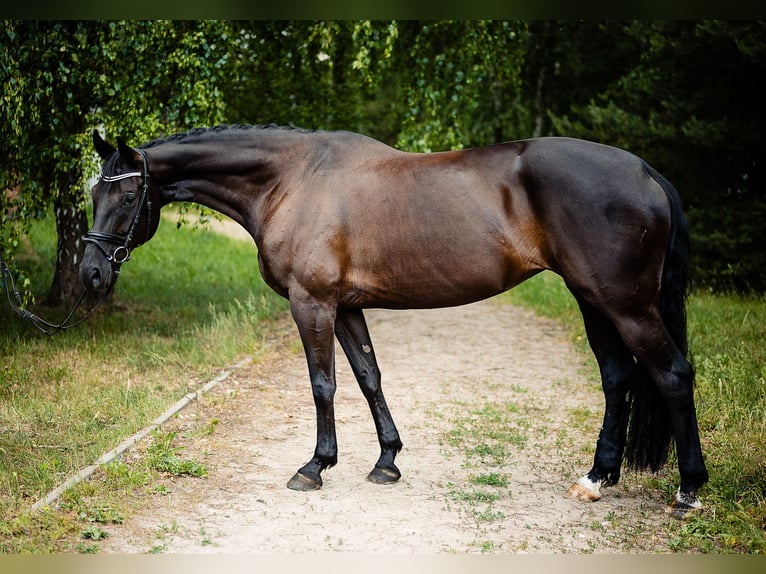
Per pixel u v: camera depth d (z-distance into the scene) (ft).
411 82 30.55
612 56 46.83
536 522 13.50
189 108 24.85
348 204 13.98
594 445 17.62
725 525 12.87
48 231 43.91
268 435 18.15
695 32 34.71
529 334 30.96
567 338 29.76
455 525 13.32
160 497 14.12
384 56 27.02
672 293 13.35
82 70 23.50
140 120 23.62
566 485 15.29
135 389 20.29
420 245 13.61
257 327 29.50
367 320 34.35
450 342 29.71
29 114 21.86
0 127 21.42
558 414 20.18
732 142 34.88
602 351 14.46
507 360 26.66
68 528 12.48
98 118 23.80
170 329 27.32
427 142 29.96
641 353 13.19
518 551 12.29
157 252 44.37
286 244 14.30
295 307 14.32
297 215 14.29
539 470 16.15
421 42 30.04
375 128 51.01
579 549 12.39
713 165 37.22
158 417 18.42
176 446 16.81
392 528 13.16
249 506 13.99
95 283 14.49
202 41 24.14
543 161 13.15
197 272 40.57
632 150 39.29
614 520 13.57
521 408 20.76
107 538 12.36
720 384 19.20
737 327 26.48
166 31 24.27
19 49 21.11
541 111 53.67
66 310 27.99
